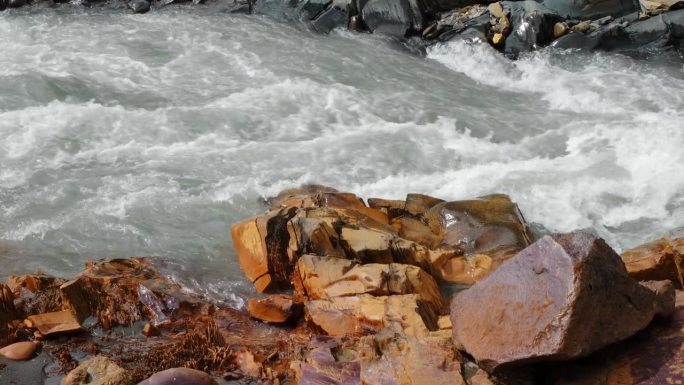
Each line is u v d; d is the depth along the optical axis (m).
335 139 12.36
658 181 11.28
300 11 17.45
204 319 7.76
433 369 6.07
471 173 11.55
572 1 17.28
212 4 18.23
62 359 6.93
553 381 5.88
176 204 10.23
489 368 5.91
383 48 16.44
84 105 12.73
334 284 7.90
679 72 15.63
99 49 15.07
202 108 12.95
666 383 5.52
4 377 6.61
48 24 16.45
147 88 13.60
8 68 13.71
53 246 9.28
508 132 13.08
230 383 6.54
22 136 11.62
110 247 9.30
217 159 11.50
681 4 16.81
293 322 7.81
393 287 7.76
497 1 17.53
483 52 16.16
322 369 6.39
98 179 10.75
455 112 13.71
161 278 8.42
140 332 7.53
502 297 6.02
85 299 7.78
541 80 15.40
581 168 11.70
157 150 11.67
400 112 13.52
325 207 9.36
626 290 5.77
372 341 6.46
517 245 9.16
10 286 8.04
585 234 5.87
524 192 11.05
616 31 16.36
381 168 11.64
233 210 10.23
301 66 15.06
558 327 5.59
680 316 6.11
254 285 8.50
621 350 5.87
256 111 13.05
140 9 17.80
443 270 8.59
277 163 11.52
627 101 14.35
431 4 17.50
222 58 15.11
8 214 9.81
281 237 8.54
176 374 5.96
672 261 8.30
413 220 9.65
